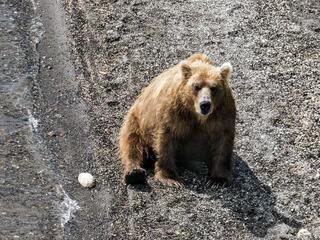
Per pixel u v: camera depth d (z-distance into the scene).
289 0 22.17
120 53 19.89
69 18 21.75
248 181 15.66
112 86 18.78
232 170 15.72
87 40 20.75
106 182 16.11
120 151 16.09
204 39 20.30
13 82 19.20
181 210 14.87
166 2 21.91
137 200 15.12
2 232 14.62
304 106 17.94
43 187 15.93
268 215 14.87
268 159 16.28
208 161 15.93
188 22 21.03
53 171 16.42
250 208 14.98
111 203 15.55
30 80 19.33
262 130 17.09
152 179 15.65
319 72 19.19
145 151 15.84
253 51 19.81
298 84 18.69
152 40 20.28
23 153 16.83
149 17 21.25
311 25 21.14
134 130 15.80
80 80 19.34
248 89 18.38
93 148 17.08
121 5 21.81
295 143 16.78
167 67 19.22
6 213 15.12
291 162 16.25
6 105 18.30
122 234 14.83
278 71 19.11
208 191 15.35
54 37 21.08
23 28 21.42
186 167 16.03
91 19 21.33
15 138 17.25
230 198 15.17
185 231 14.41
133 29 20.75
